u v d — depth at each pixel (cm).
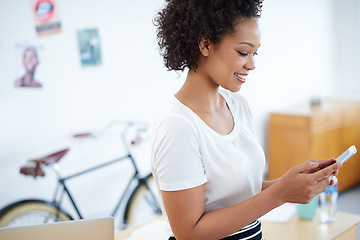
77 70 328
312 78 501
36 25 306
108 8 340
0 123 295
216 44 108
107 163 319
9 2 293
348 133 436
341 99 507
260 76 437
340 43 518
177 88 396
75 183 334
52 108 318
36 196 315
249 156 120
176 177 104
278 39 451
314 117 394
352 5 503
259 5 112
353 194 437
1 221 273
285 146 412
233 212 105
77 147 333
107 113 347
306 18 482
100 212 351
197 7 107
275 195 104
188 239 106
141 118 369
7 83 296
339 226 181
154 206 335
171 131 106
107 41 342
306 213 187
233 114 126
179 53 112
